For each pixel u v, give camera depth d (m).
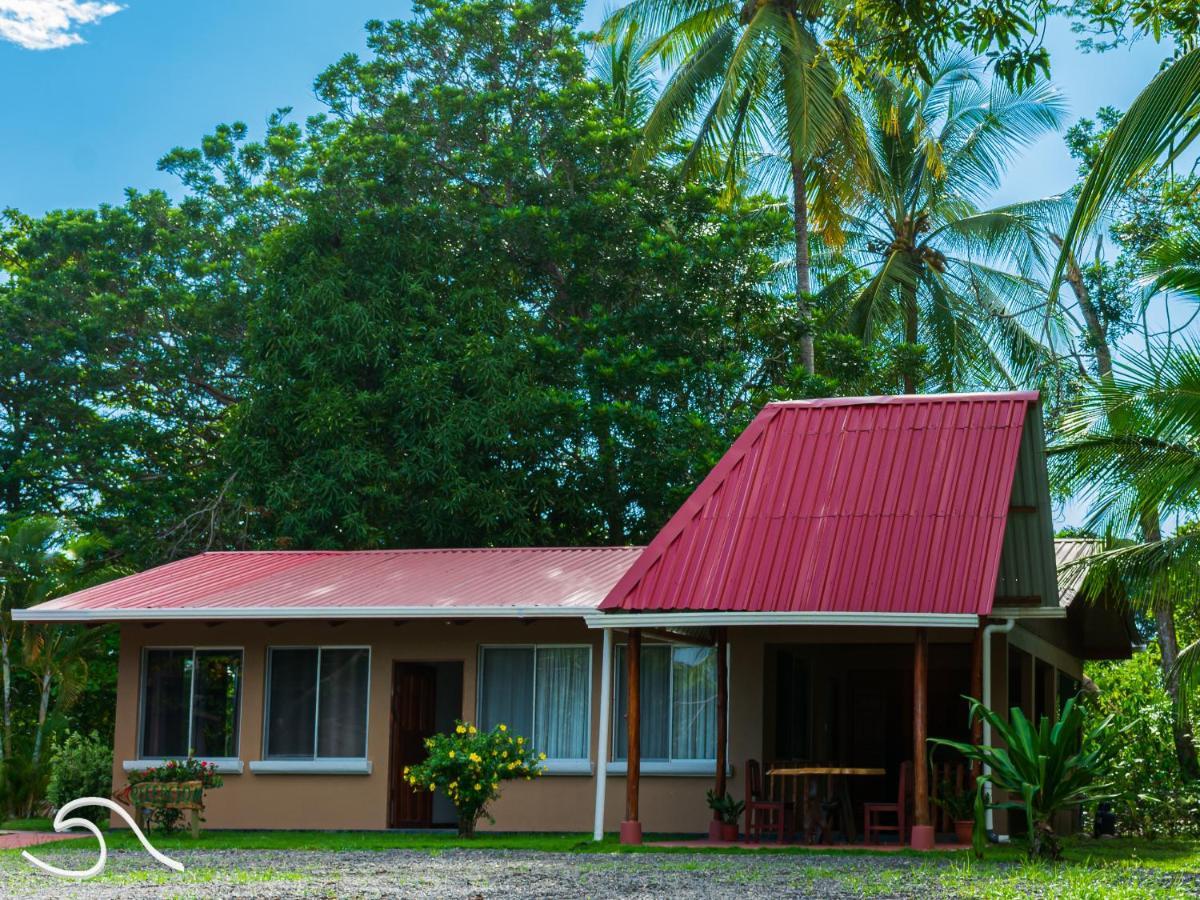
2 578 24.17
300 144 34.94
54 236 34.44
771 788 16.12
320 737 19.12
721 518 16.47
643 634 17.97
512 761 17.03
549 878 11.20
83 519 31.61
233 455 27.19
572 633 18.66
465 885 10.62
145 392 33.50
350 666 19.23
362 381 27.95
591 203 28.16
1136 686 25.58
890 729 23.08
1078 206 10.31
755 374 29.06
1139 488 16.89
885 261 32.41
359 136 29.31
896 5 11.77
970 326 31.67
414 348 27.25
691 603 15.48
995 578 14.81
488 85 30.97
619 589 15.88
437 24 31.08
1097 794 13.07
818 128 26.16
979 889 10.27
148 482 32.12
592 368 26.89
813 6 27.22
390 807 18.88
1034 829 12.91
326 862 13.04
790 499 16.44
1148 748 22.70
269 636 19.44
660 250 27.05
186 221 34.53
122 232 34.28
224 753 19.36
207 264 32.97
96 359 32.06
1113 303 31.20
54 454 33.03
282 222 33.84
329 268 27.70
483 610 17.56
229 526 29.08
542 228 27.91
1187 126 10.38
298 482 26.48
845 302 31.91
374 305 27.23
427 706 20.94
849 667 22.62
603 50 30.48
